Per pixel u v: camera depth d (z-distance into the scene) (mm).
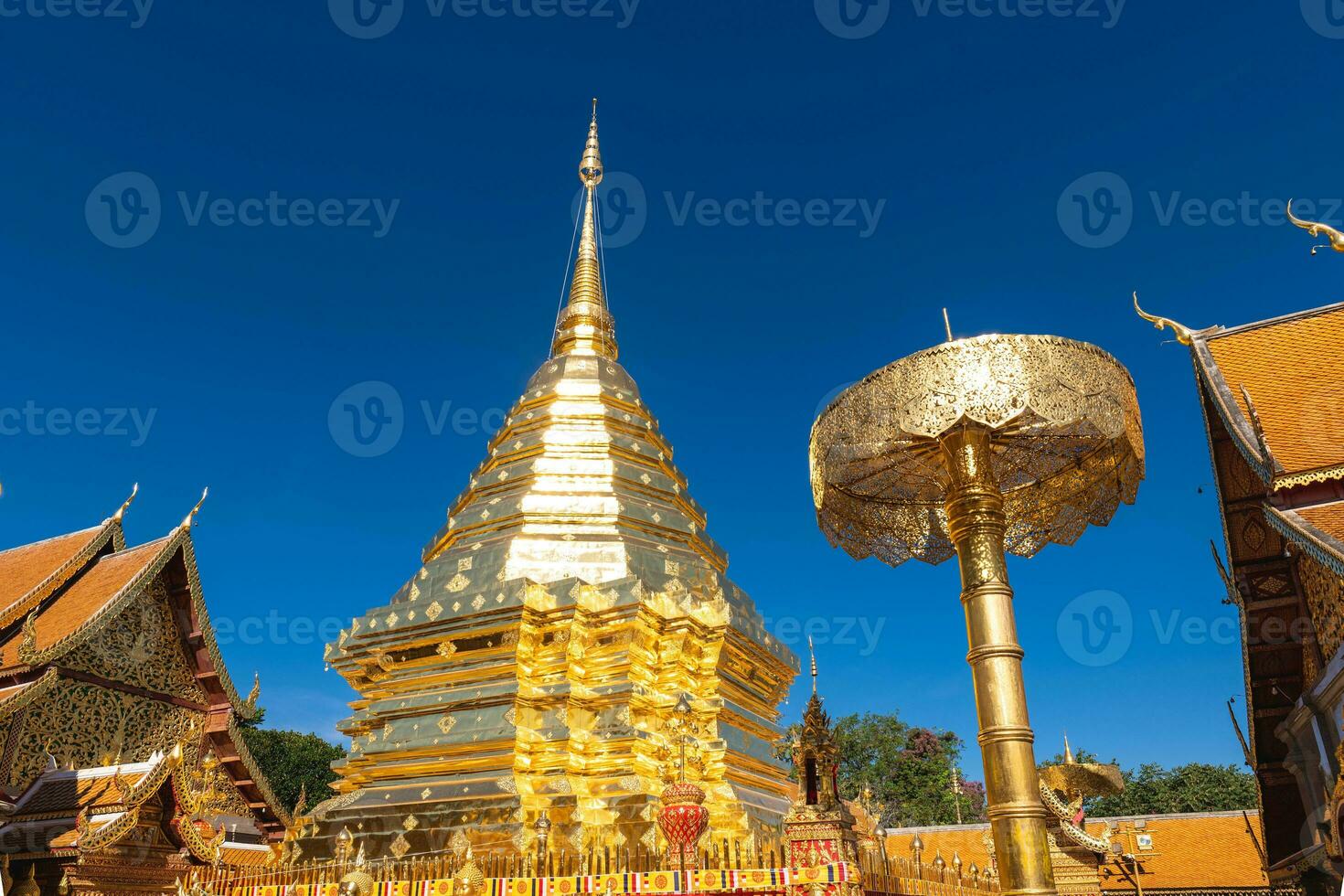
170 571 22562
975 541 8312
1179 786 64812
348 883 13297
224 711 22781
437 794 15914
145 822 15703
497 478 21641
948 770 59812
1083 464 10484
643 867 12539
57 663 19531
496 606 17531
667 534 21000
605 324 26219
